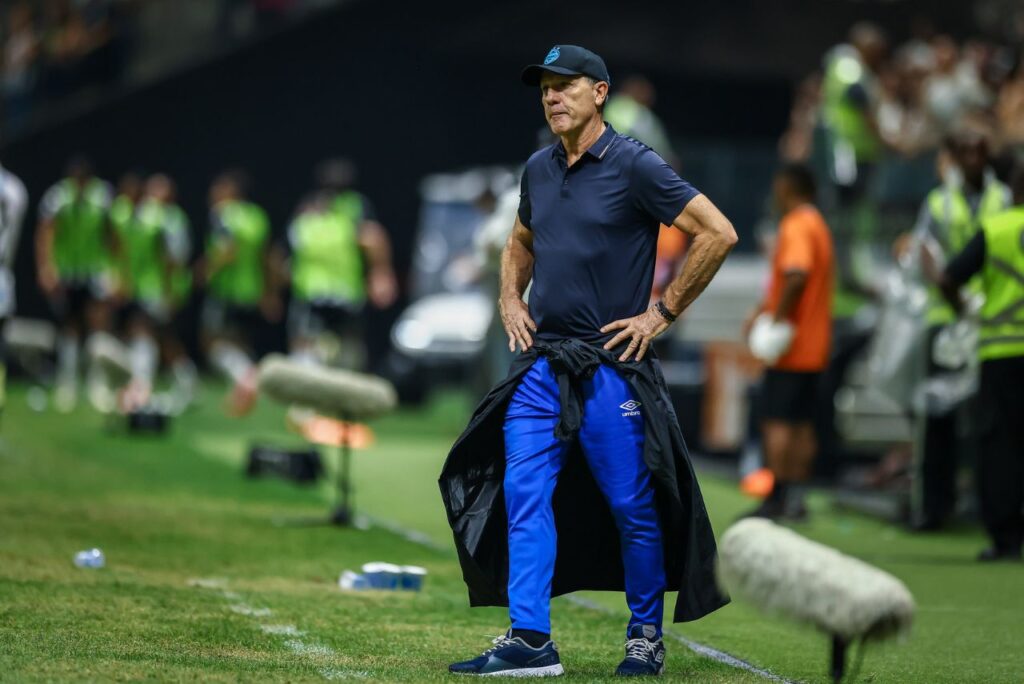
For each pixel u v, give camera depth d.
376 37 89.38
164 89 88.50
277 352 90.75
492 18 87.75
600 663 21.64
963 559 34.94
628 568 20.48
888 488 46.50
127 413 56.81
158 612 24.11
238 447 54.78
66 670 19.25
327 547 33.03
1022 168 33.91
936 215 38.09
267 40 89.19
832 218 51.53
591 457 20.31
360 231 68.44
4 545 30.33
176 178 89.00
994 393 34.06
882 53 54.53
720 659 22.36
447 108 90.75
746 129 90.44
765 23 85.50
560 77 20.27
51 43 90.62
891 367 40.44
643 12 86.25
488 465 20.73
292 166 90.00
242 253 72.88
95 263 70.00
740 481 49.25
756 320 39.31
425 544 34.25
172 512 37.38
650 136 52.78
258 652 21.39
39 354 82.19
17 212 39.06
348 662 20.86
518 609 20.09
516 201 41.47
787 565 15.79
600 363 20.16
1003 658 23.33
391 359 77.31
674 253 50.94
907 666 22.56
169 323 72.50
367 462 52.38
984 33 81.62
